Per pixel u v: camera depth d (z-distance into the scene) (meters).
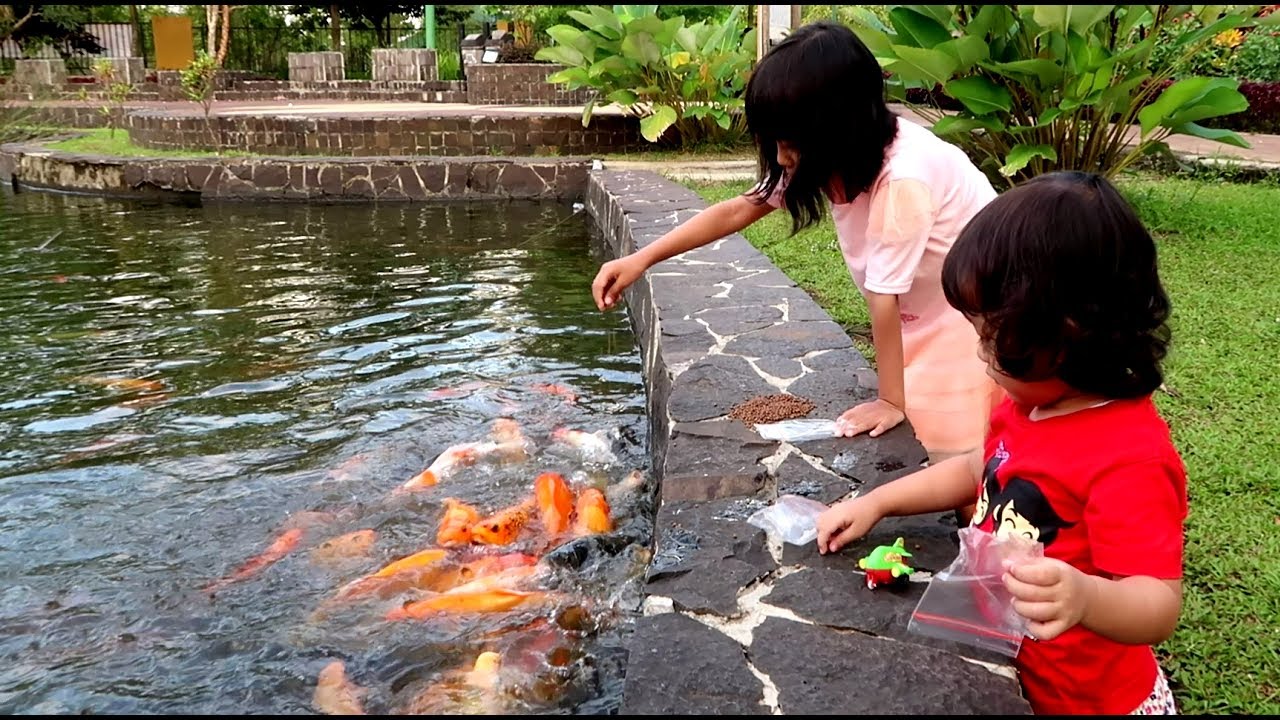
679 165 10.84
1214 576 2.41
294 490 3.49
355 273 7.11
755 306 4.46
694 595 2.02
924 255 2.58
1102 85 5.95
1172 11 6.15
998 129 6.38
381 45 26.83
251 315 5.87
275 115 13.12
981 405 2.69
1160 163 8.77
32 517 3.30
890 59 6.37
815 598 1.98
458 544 3.01
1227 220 6.43
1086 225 1.51
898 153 2.46
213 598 2.81
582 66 12.30
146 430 4.06
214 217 10.12
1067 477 1.60
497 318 5.80
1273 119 11.14
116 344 5.27
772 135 2.39
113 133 14.98
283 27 26.66
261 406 4.33
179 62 22.05
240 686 2.40
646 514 3.26
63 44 23.80
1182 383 3.69
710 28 12.08
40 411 4.28
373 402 4.38
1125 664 1.65
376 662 2.48
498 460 3.69
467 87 18.64
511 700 2.29
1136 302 1.53
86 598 2.82
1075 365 1.54
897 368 2.70
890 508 2.12
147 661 2.52
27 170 12.67
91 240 8.62
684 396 3.23
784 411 3.03
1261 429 3.26
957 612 1.72
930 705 1.64
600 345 5.27
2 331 5.53
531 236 8.86
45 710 2.32
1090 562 1.60
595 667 2.41
